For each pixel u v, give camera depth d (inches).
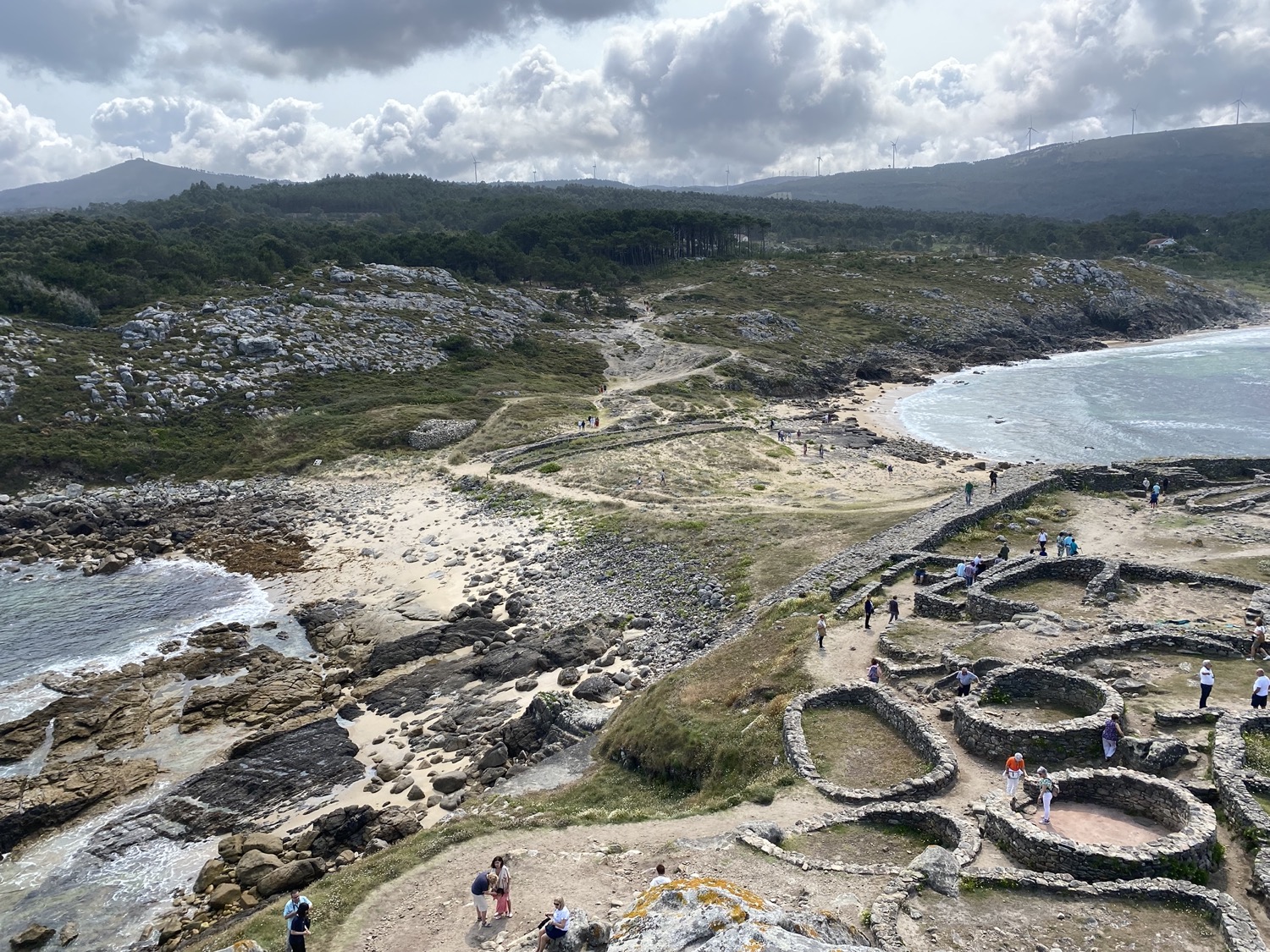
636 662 1573.6
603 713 1360.7
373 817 1162.0
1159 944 608.4
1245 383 4377.5
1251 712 910.4
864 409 4234.7
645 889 751.7
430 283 5349.4
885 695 1064.8
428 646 1716.3
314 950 749.3
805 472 2908.5
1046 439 3398.1
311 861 1069.1
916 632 1288.1
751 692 1204.5
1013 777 830.5
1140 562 1448.1
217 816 1213.1
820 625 1296.8
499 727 1386.6
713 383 4392.2
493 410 3720.5
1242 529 1704.0
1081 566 1464.1
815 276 7121.1
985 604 1326.3
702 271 7239.2
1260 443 3139.8
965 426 3718.0
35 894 1074.1
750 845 793.6
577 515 2444.6
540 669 1583.4
